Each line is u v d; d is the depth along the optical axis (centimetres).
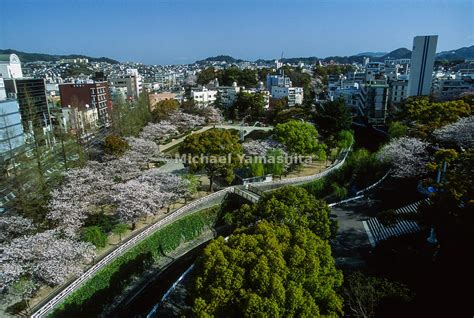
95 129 7212
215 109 9106
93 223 3444
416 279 2297
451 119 4794
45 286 2548
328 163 5553
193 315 1791
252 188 4397
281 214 2514
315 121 6594
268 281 1731
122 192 3359
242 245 1977
